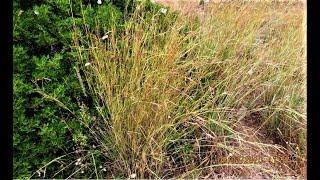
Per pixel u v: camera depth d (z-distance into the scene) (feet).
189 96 9.63
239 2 13.23
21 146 9.08
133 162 9.48
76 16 10.85
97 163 9.77
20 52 9.46
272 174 9.99
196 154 10.08
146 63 9.84
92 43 9.90
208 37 11.44
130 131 9.29
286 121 10.93
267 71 11.58
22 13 10.10
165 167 9.78
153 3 12.00
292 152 10.61
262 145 10.50
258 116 11.37
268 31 13.17
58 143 9.30
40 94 9.64
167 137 9.57
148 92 9.38
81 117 9.70
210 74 10.61
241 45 11.62
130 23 10.38
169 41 10.27
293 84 11.37
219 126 10.18
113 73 9.76
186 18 11.88
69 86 9.90
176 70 9.95
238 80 11.11
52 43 10.06
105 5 11.25
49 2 10.58
